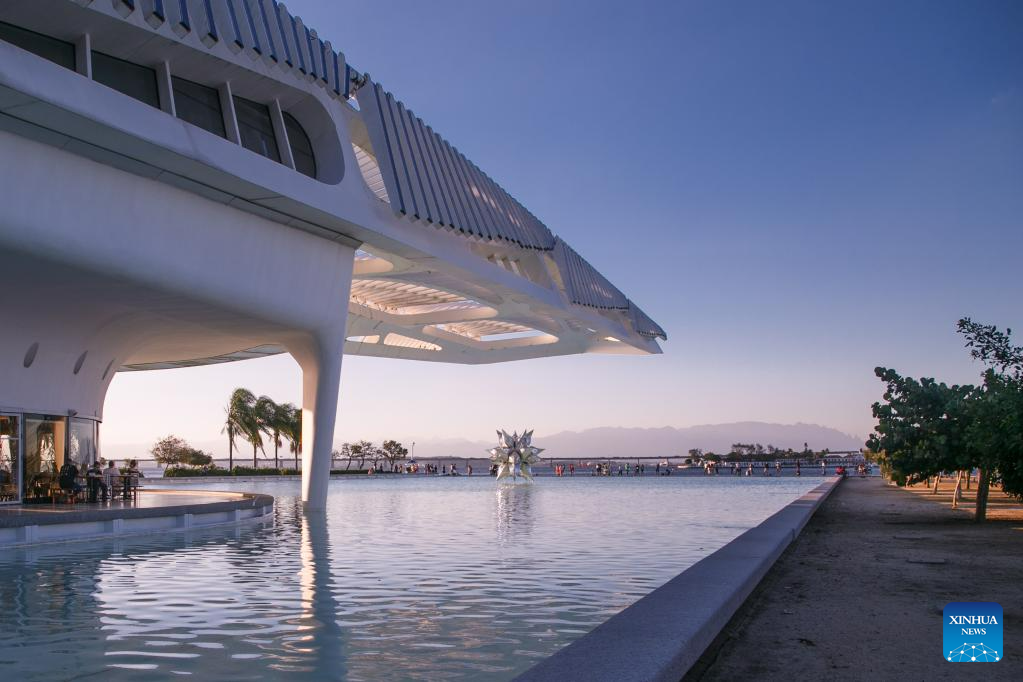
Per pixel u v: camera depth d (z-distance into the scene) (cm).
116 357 2255
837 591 802
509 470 4644
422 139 2452
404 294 3644
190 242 1789
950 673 502
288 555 1256
